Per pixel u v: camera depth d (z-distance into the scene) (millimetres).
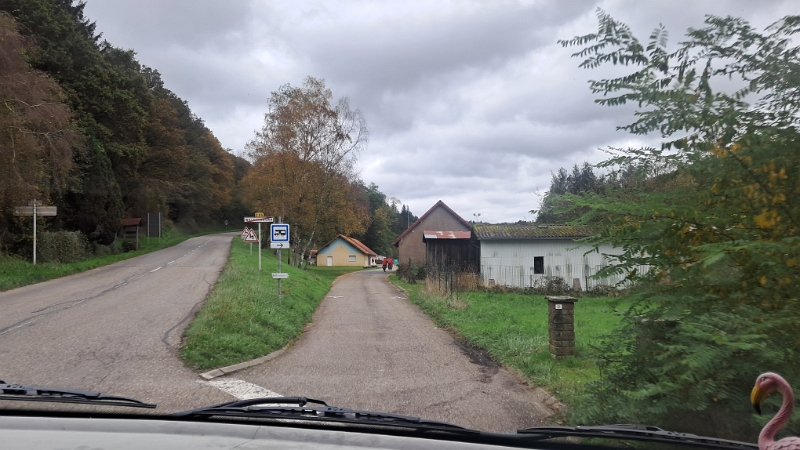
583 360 8109
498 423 5504
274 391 6695
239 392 6594
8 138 20234
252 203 45438
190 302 14188
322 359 9008
